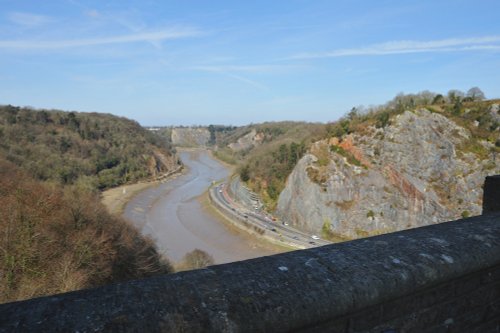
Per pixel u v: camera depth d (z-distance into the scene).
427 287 2.41
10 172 41.16
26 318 1.50
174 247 45.94
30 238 17.64
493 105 50.41
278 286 1.95
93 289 1.74
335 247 2.48
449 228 3.02
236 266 2.10
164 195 77.62
